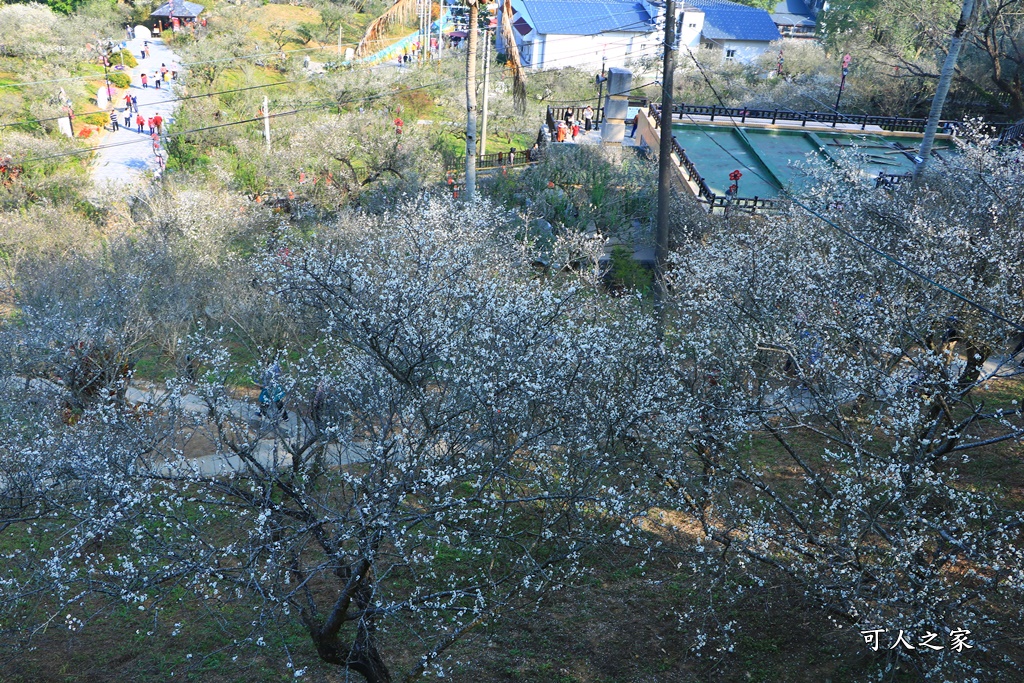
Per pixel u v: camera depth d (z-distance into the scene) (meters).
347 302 9.81
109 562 11.66
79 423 11.11
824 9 65.88
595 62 62.50
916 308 12.17
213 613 11.25
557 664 10.42
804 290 12.27
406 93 49.84
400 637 10.98
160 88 53.09
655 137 35.38
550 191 25.34
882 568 9.21
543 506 11.82
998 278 12.11
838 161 19.91
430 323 10.16
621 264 21.45
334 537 9.20
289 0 80.31
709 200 26.61
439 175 30.91
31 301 16.08
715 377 12.26
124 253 19.61
